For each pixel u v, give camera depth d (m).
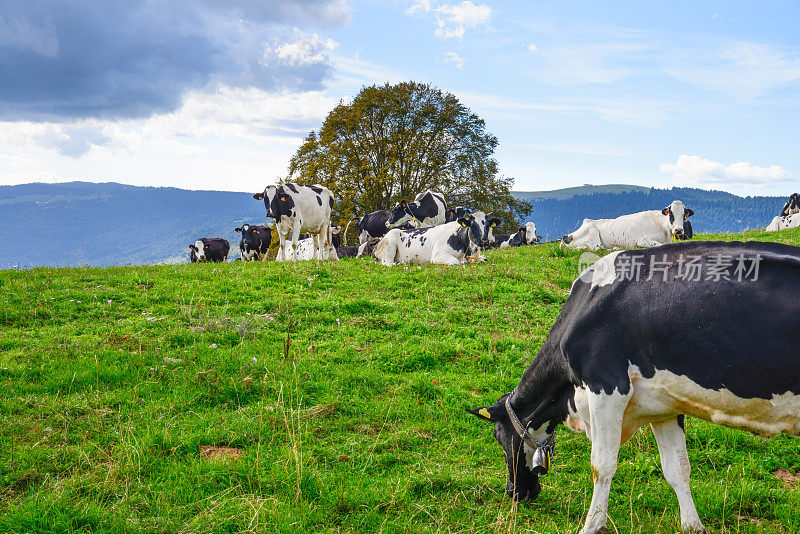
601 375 4.50
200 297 11.71
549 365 5.09
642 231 20.03
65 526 4.72
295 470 5.62
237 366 8.20
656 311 4.26
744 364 3.92
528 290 13.11
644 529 4.87
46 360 8.35
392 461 6.16
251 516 4.89
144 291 12.48
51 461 5.78
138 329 9.90
